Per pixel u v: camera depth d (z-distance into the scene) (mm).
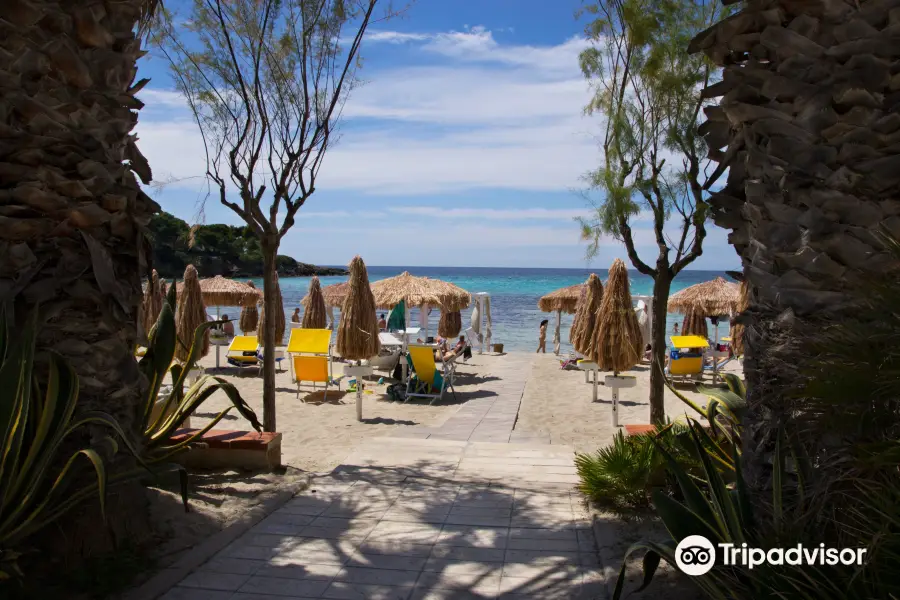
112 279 3846
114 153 3969
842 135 2529
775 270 2713
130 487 4070
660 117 6262
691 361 13812
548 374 15562
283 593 3502
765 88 2725
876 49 2463
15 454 3201
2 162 3553
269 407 7027
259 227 7000
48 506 3637
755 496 2840
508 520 4656
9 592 3211
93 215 3746
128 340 4082
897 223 2471
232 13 6688
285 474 5707
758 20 2816
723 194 3096
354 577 3713
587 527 4516
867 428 2225
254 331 19500
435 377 12195
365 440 7578
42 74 3621
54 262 3709
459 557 3998
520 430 9039
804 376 2520
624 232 6387
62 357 3424
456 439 8258
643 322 17484
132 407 4109
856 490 2395
